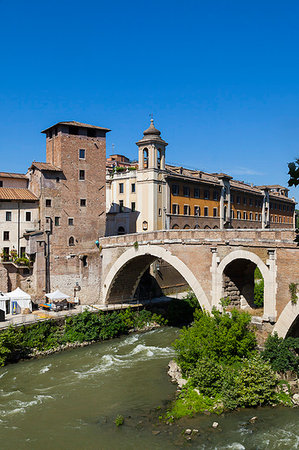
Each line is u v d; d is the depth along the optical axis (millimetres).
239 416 26125
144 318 50750
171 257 42469
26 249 48500
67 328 43594
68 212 50969
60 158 50469
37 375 34500
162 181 64250
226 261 37125
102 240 52656
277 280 32875
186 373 32344
